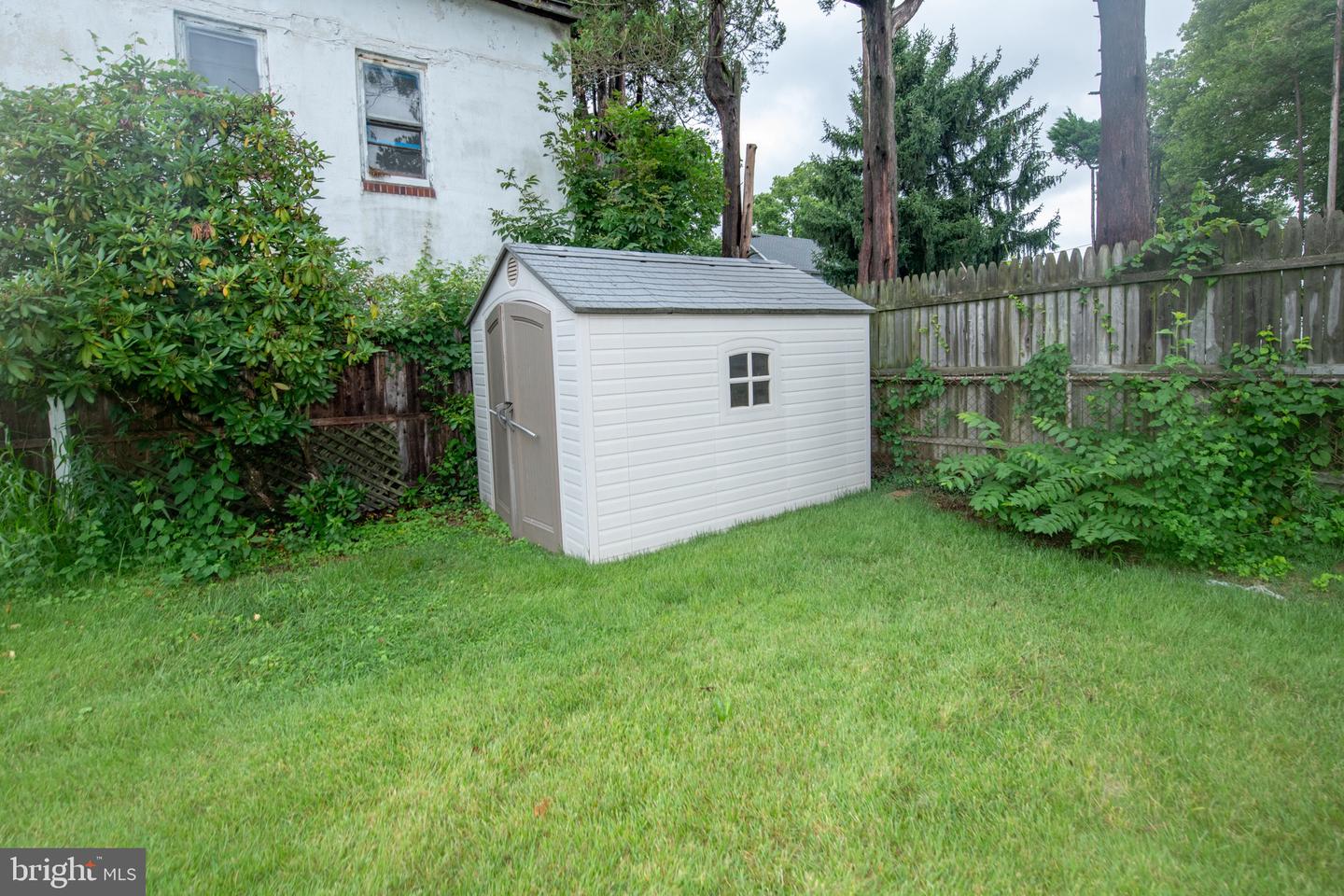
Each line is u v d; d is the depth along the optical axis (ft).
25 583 14.32
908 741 8.61
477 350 22.82
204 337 15.51
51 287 13.84
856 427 22.85
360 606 14.15
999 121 70.44
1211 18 76.54
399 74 29.89
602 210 30.66
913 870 6.63
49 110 14.98
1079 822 7.20
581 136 31.48
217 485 16.99
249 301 16.58
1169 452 14.74
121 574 15.65
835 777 7.95
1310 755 8.10
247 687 10.73
